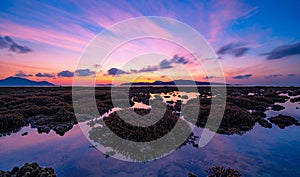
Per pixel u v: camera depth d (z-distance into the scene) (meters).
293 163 9.59
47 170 8.46
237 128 16.12
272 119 19.48
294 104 32.12
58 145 12.20
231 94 48.59
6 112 20.28
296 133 14.80
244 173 8.66
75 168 9.16
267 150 11.38
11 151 11.20
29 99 28.41
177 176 8.44
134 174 8.62
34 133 14.77
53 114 21.55
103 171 8.89
